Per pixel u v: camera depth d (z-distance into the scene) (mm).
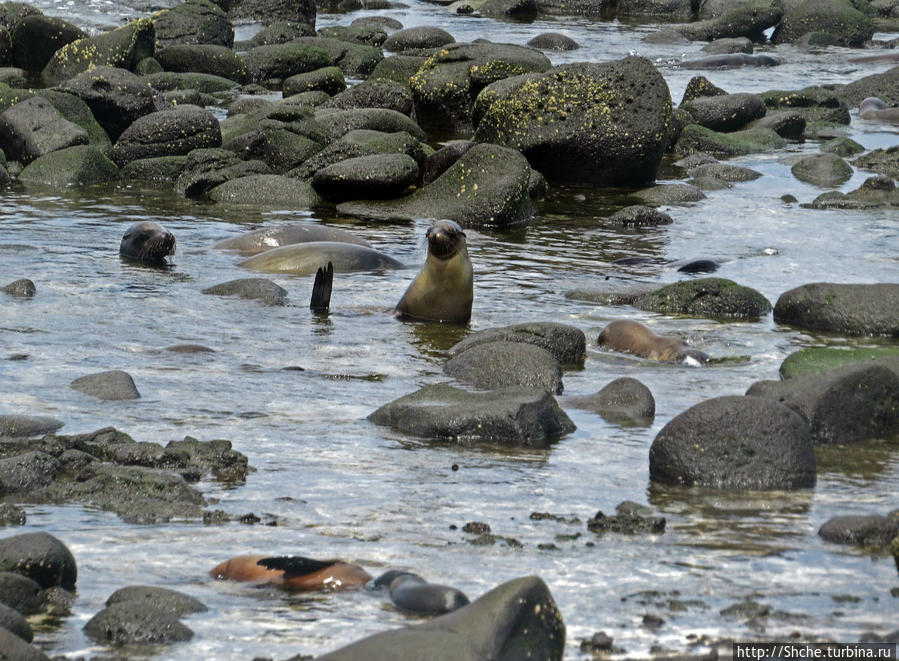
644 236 59500
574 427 31391
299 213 63969
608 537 23484
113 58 103000
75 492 25828
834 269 52438
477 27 148875
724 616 19531
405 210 63875
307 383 35062
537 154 73062
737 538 23516
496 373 35031
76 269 49062
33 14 117500
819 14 143250
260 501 25469
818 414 30203
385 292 47500
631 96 73438
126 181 71062
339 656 16219
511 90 75375
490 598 16984
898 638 18672
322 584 20766
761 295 45656
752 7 146625
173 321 41781
